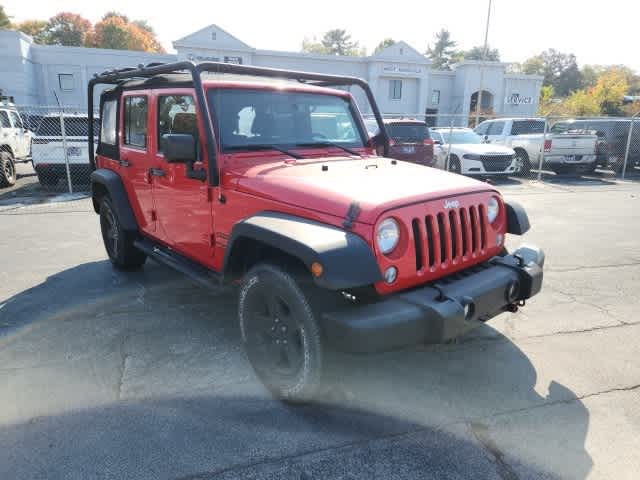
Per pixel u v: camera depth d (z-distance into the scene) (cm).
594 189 1252
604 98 5569
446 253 287
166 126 389
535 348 371
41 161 1077
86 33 7281
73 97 3606
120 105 473
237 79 376
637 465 246
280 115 376
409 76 3972
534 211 939
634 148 1515
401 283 268
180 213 388
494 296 290
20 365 338
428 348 366
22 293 474
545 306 454
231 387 313
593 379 327
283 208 291
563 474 239
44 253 614
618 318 428
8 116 1255
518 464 246
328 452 253
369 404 296
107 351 359
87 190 1116
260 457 249
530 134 1566
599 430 273
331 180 303
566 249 657
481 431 272
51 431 267
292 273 273
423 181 310
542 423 279
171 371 331
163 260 416
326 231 260
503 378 327
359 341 241
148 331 392
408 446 259
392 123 1252
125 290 482
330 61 3828
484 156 1330
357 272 243
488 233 322
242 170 328
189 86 354
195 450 253
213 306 443
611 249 659
